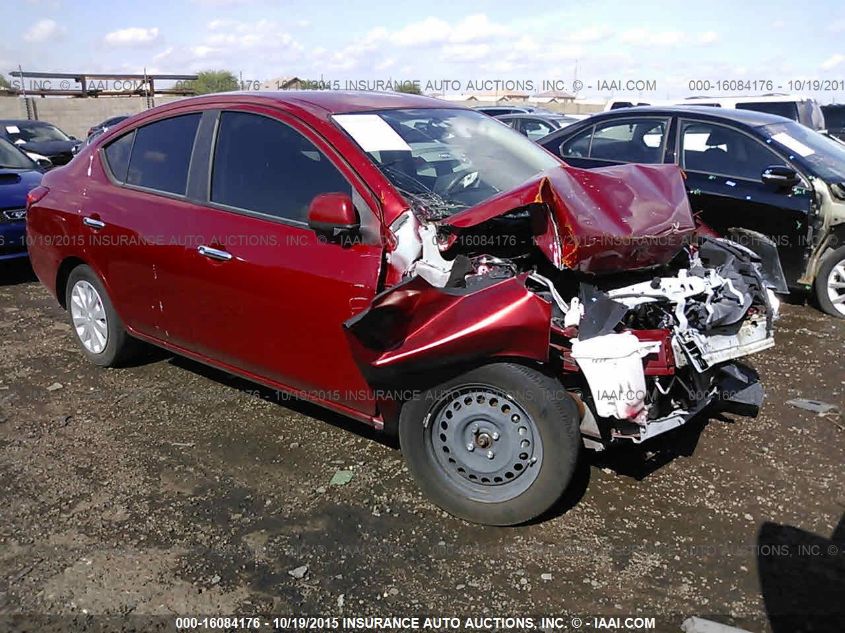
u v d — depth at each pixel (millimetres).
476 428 3229
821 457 3848
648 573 2949
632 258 3314
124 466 3805
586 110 28375
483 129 4430
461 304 3057
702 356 3215
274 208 3762
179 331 4324
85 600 2807
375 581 2918
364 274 3322
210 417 4367
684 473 3684
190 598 2820
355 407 3582
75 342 5719
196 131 4219
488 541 3162
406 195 3439
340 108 3908
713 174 6680
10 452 3951
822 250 6262
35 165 8906
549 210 3199
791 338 5785
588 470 3701
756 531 3211
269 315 3730
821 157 6391
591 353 2973
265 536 3205
